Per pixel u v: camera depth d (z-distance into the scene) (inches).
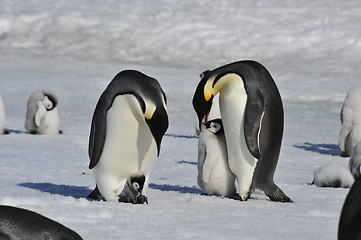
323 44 5383.9
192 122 2522.1
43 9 6067.9
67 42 5497.1
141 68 4635.8
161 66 4933.6
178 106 2967.5
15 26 5708.7
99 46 5438.0
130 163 1011.3
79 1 6368.1
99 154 1003.3
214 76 1077.1
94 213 912.9
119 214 917.8
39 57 5017.2
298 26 5728.3
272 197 1084.5
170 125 2407.7
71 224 837.8
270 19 5915.4
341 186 1259.8
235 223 874.8
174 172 1389.0
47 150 1685.5
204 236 791.7
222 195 1103.6
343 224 516.7
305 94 3518.7
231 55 5260.8
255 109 1048.8
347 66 4904.0
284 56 5206.7
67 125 2317.9
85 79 3831.2
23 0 6338.6
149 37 5610.2
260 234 808.9
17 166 1391.5
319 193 1173.1
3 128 2018.9
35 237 633.6
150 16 5989.2
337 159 1744.6
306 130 2401.6
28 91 3203.7
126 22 5831.7
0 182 1176.2
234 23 5846.5
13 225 634.2
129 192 1018.1
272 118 1075.3
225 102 1066.1
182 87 3708.2
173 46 5442.9
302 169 1531.7
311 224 879.7
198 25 5787.4
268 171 1084.5
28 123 2049.7
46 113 2036.2
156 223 863.7
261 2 6328.7
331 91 3668.8
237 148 1069.8
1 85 3368.6
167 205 1007.0
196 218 908.0
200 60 5167.3
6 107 2716.5
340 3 6235.2
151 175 1339.8
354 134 1777.8
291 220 906.1
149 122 952.9
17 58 4859.7
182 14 6033.5
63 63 4692.4
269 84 1077.1
